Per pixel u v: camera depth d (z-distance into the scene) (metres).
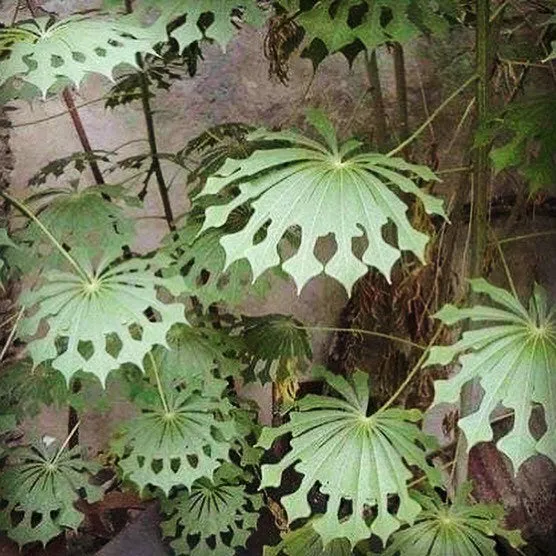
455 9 1.32
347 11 1.25
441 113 2.17
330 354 2.24
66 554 1.96
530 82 2.00
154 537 1.75
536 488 2.11
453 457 1.88
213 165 1.66
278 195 1.16
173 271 1.50
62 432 2.27
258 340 1.72
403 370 1.88
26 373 1.68
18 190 2.16
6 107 1.93
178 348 1.57
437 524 1.36
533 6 1.80
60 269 1.52
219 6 1.30
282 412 1.54
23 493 1.58
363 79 2.16
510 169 2.05
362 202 1.14
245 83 2.17
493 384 1.18
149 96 1.75
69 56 1.21
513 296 1.28
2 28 1.38
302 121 2.19
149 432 1.50
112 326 1.26
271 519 1.81
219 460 1.64
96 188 1.65
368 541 1.54
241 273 1.48
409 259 1.83
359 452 1.26
